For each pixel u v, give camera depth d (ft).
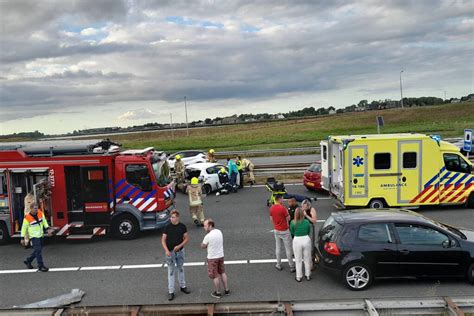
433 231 29.96
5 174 43.14
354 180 49.80
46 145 44.09
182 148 150.10
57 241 46.14
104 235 47.91
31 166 43.11
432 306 22.41
